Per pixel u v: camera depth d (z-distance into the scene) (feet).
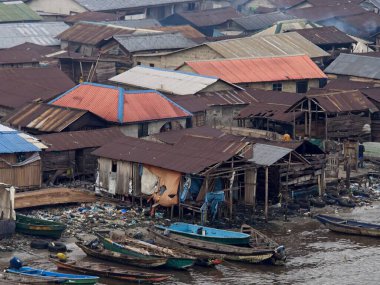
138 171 616.80
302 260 547.08
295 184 646.74
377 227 592.19
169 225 583.17
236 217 606.14
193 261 516.73
